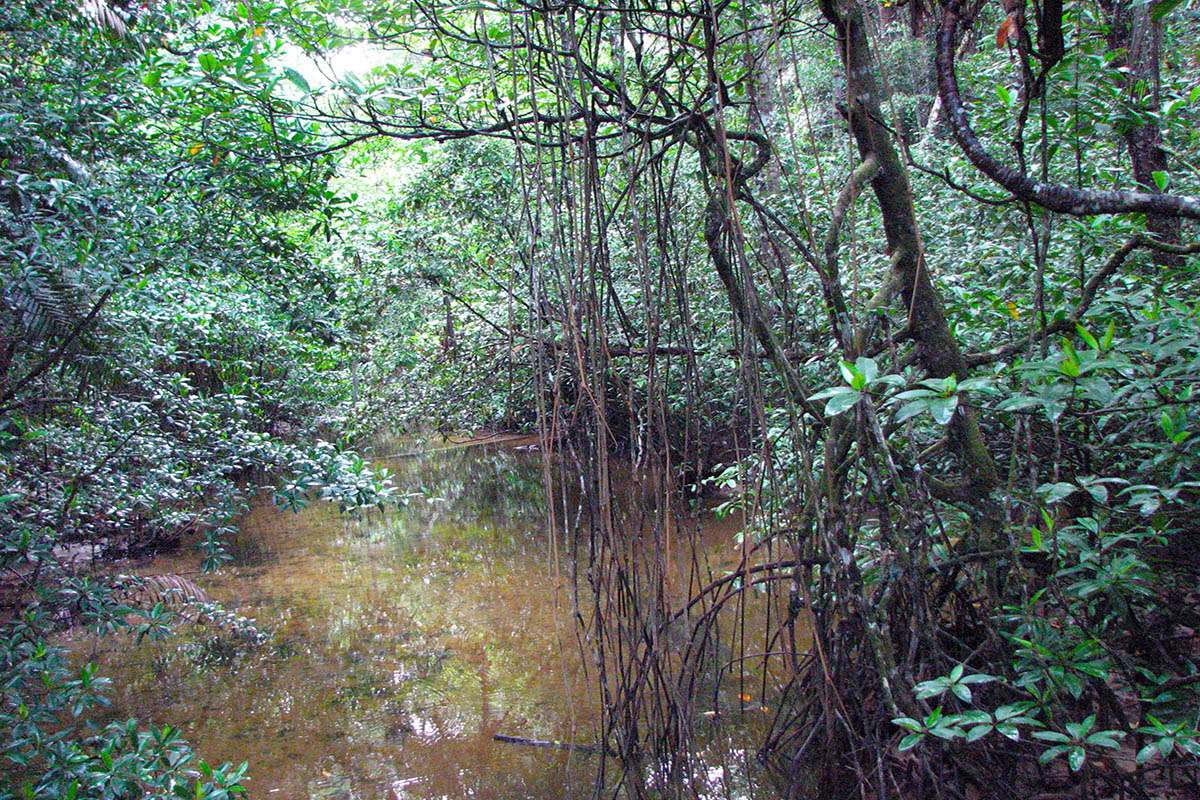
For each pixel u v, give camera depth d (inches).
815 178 174.6
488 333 251.3
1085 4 127.1
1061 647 75.1
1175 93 120.0
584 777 114.5
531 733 128.7
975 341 112.3
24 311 96.7
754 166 87.6
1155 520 80.6
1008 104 111.5
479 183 234.8
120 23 110.8
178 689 152.3
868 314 89.9
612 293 80.0
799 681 112.0
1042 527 89.7
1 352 109.2
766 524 106.9
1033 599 76.5
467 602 192.4
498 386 254.2
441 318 266.1
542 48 80.0
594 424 81.0
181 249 119.7
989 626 83.0
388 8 105.0
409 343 266.8
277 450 135.0
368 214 257.1
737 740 117.5
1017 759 87.3
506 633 171.0
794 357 89.6
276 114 114.7
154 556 233.1
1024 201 77.2
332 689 149.6
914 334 94.0
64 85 114.5
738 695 133.0
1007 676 81.8
